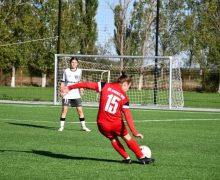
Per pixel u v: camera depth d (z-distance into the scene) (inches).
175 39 3026.6
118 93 439.2
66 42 2856.8
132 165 462.0
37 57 2952.8
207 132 782.5
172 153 547.5
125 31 2650.1
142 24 2719.0
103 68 1802.4
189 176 418.3
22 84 3228.3
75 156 510.3
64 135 695.7
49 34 2888.8
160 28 3014.3
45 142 616.1
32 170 430.6
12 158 489.4
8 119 936.9
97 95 1622.8
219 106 1544.0
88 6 2987.2
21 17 2915.8
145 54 2716.5
